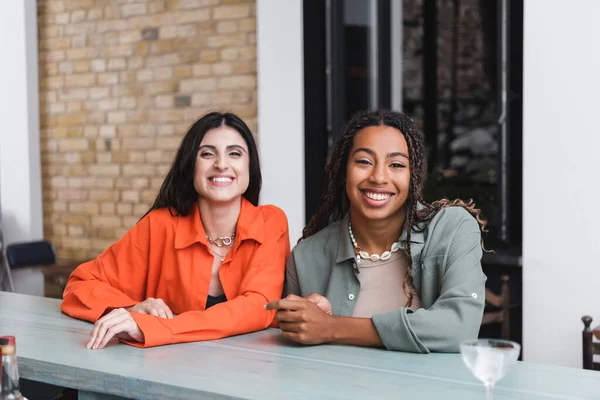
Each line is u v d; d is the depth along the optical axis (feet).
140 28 19.34
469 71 18.44
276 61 15.94
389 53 16.90
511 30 13.57
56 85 20.93
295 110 15.78
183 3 18.58
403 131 7.06
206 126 7.69
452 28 18.34
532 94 12.00
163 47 19.01
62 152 20.99
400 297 7.16
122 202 20.11
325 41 16.02
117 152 20.06
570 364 11.86
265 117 16.19
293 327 6.50
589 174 11.55
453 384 5.40
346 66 16.31
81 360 6.14
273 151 16.14
